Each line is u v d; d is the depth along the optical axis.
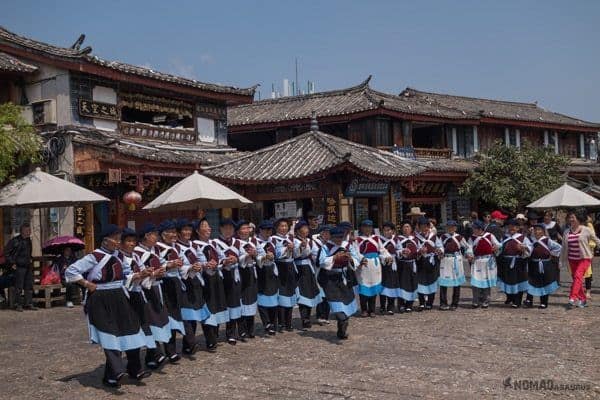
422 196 27.47
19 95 18.55
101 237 7.50
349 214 17.06
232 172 17.42
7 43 18.12
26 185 14.27
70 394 7.29
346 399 6.75
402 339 9.85
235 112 30.83
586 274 13.79
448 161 28.50
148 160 17.48
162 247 8.59
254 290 10.05
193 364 8.55
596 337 9.66
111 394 7.23
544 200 15.27
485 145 31.64
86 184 17.95
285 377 7.71
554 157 27.44
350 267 10.20
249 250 9.71
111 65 18.31
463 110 30.91
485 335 9.98
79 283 7.31
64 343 10.32
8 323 12.43
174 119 22.16
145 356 8.83
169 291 8.55
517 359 8.33
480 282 12.85
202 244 9.21
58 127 17.89
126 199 17.05
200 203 11.95
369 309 12.14
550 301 13.80
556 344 9.20
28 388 7.60
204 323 9.16
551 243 12.52
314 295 10.81
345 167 16.25
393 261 12.29
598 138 38.25
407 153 26.94
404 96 33.53
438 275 12.94
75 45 18.20
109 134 18.56
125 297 7.46
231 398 6.92
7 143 13.91
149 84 19.73
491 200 26.75
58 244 14.75
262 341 10.00
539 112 38.06
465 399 6.62
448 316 12.04
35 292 15.10
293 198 17.30
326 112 26.86
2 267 14.96
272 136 29.14
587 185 28.75
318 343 9.71
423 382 7.30
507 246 12.81
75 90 17.92
